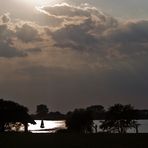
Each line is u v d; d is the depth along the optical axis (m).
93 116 127.31
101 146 63.06
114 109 129.38
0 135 93.38
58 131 120.75
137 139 78.00
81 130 123.00
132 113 128.75
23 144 67.38
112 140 75.75
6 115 129.62
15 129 135.38
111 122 128.62
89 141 73.62
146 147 61.28
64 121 131.38
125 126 128.88
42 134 99.81
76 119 122.94
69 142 71.19
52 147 61.81
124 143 68.75
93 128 124.94
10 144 67.31
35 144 67.56
